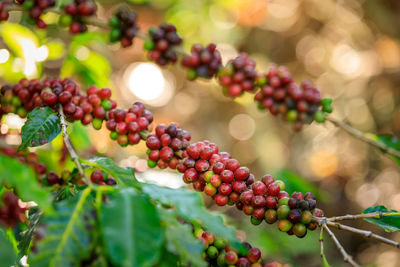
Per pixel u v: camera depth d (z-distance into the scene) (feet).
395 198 5.46
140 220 2.11
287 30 5.72
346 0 5.39
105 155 3.35
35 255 2.10
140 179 2.80
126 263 2.05
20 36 3.05
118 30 2.71
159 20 5.21
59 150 2.90
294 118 2.79
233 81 2.77
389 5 5.26
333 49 5.73
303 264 4.71
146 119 2.58
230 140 5.86
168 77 5.94
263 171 5.52
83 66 3.21
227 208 4.45
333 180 5.74
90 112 2.56
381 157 5.64
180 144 2.49
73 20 2.69
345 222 5.56
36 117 2.44
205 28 5.08
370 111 5.49
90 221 2.15
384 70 5.44
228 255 2.35
